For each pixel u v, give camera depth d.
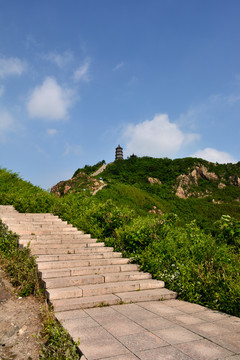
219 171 88.75
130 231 8.55
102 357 3.14
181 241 7.89
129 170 84.94
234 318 4.62
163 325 4.20
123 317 4.52
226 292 5.07
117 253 8.00
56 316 4.46
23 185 16.23
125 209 10.65
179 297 5.89
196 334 3.87
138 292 5.86
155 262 6.95
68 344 3.34
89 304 5.02
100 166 93.94
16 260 6.33
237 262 6.03
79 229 10.10
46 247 7.73
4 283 5.53
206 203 69.88
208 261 6.29
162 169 85.88
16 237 7.82
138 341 3.59
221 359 3.15
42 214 11.14
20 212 11.36
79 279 5.86
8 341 3.74
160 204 58.31
